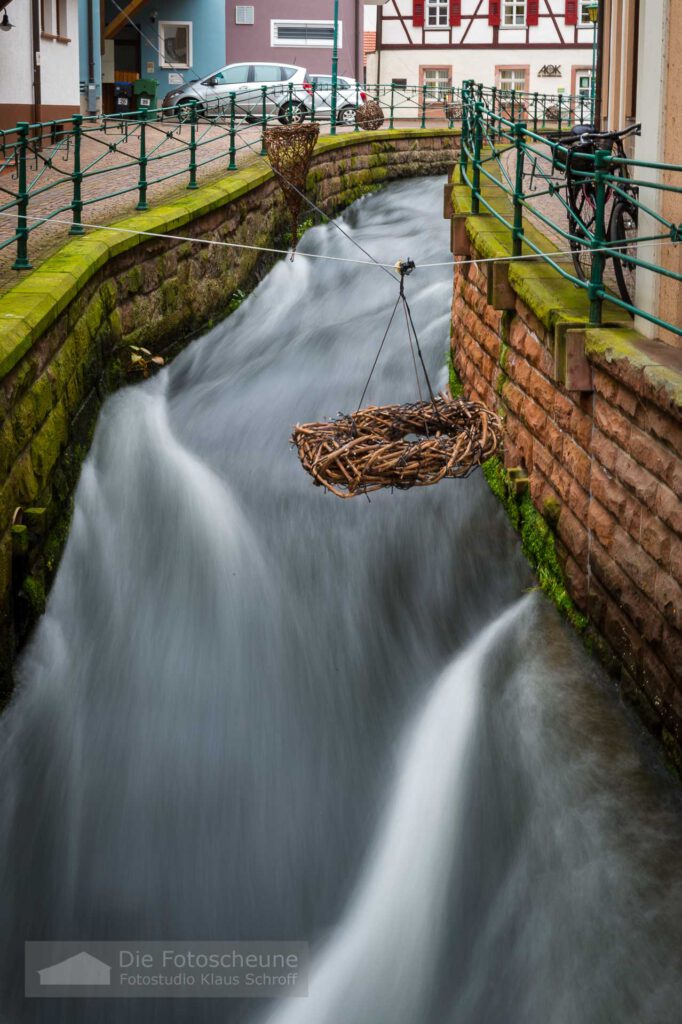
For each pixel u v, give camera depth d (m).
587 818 6.50
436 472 5.87
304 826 7.04
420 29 42.38
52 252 10.77
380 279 16.38
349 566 9.45
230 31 35.97
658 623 6.57
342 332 14.04
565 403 8.03
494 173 16.55
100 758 7.36
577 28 42.00
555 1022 5.59
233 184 15.25
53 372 8.81
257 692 8.12
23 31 20.72
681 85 7.16
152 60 35.84
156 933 6.30
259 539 9.70
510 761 7.10
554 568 8.34
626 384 6.74
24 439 7.85
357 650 8.65
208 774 7.35
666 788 6.54
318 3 35.88
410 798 7.12
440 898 6.43
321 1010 5.83
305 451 6.00
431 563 9.42
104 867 6.67
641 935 5.81
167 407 11.85
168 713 7.82
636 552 6.85
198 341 13.57
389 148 25.36
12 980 5.95
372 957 6.14
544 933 6.02
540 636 8.10
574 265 9.06
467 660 8.27
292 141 12.02
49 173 17.55
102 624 8.48
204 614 8.84
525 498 9.09
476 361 10.84
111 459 10.20
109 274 10.98
